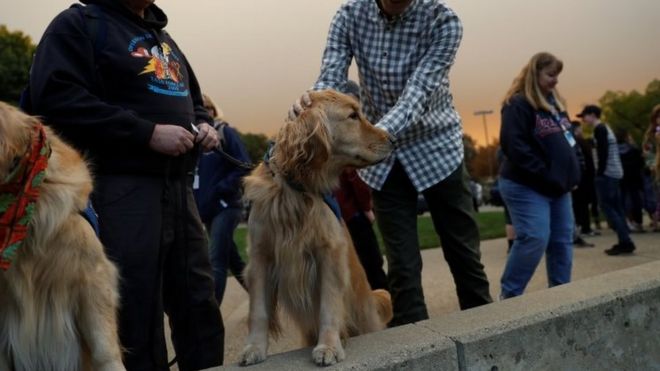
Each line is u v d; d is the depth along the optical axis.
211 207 4.70
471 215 3.34
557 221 4.17
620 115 46.88
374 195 3.31
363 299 2.91
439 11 3.04
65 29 2.24
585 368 2.56
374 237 4.54
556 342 2.46
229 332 4.38
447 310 4.67
